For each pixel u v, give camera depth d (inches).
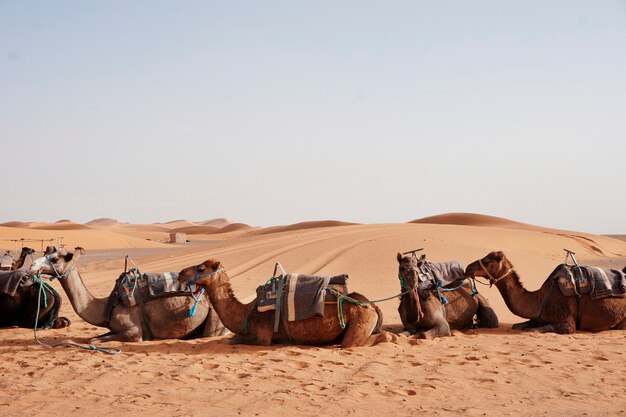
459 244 1409.9
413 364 415.5
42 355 445.7
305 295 457.4
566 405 324.5
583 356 442.0
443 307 520.4
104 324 490.0
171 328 493.0
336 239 1579.7
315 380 374.0
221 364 409.4
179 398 336.2
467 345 476.7
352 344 458.0
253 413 308.8
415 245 1357.0
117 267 1446.9
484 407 321.1
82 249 490.6
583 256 2017.7
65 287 479.8
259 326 463.8
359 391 350.0
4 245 3078.2
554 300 535.2
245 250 1517.0
